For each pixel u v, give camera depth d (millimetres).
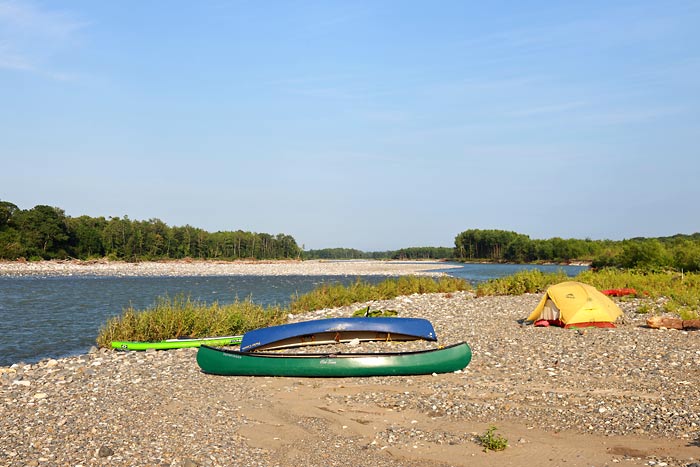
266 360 13430
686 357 13930
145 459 7957
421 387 11992
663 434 8594
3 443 8578
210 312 22094
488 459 7871
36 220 105375
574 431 8930
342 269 110188
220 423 9781
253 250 172625
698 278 31906
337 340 17438
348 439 8922
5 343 21406
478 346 16578
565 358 14367
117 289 51438
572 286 20312
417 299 29844
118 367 15031
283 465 7812
